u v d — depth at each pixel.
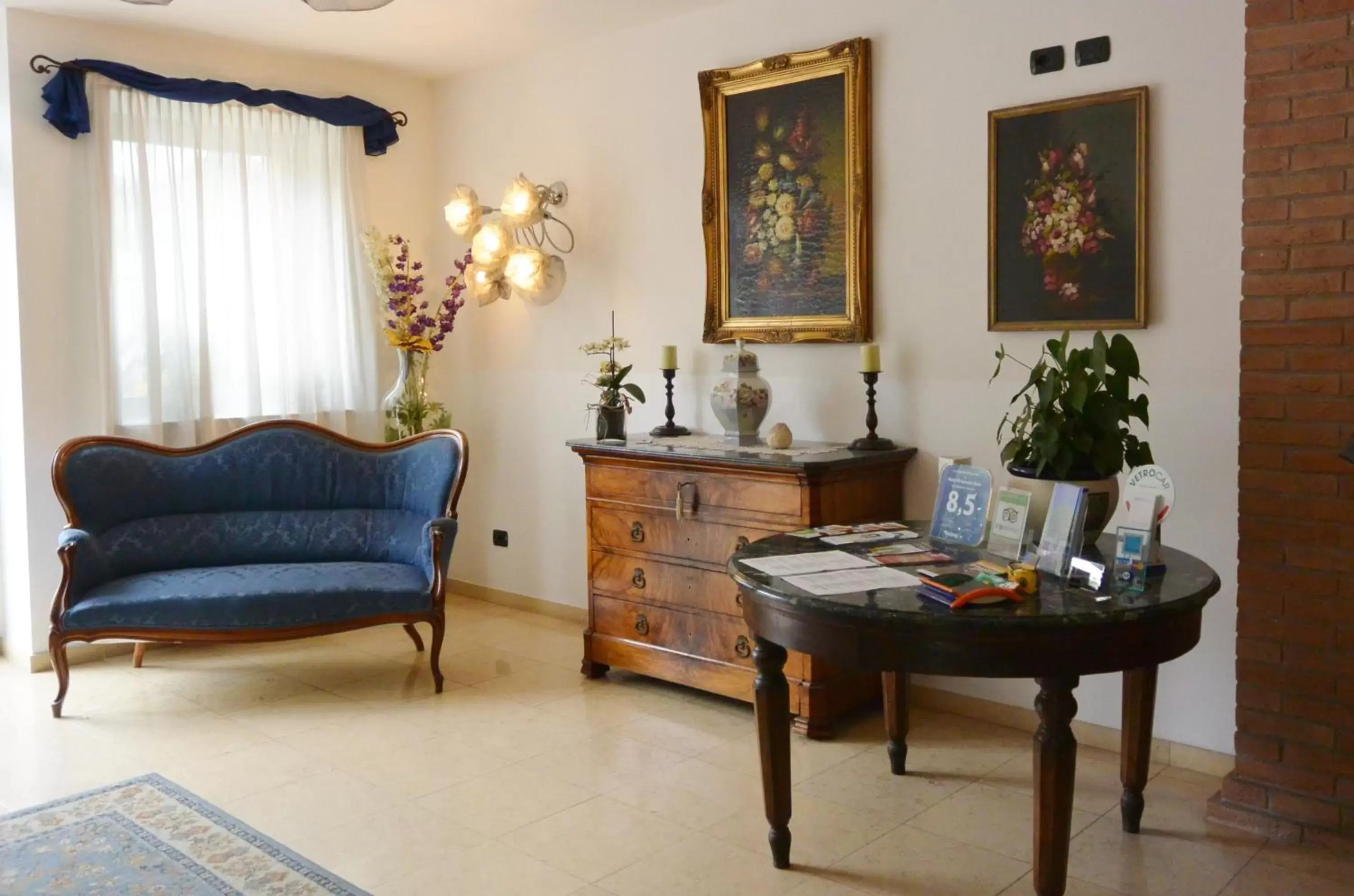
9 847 2.75
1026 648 2.11
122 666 4.35
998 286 3.50
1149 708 2.73
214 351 4.68
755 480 3.57
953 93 3.58
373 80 5.19
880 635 2.20
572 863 2.67
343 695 3.99
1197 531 3.15
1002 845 2.74
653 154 4.48
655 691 4.03
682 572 3.85
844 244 3.86
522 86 4.99
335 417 5.07
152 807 2.99
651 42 4.44
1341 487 2.62
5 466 4.36
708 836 2.81
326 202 4.99
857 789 3.11
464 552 5.53
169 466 4.25
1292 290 2.66
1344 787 2.67
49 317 4.27
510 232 4.84
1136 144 3.18
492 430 5.30
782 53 4.02
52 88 4.16
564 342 4.91
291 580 3.90
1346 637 2.64
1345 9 2.55
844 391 3.94
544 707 3.85
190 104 4.53
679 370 4.47
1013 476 2.65
